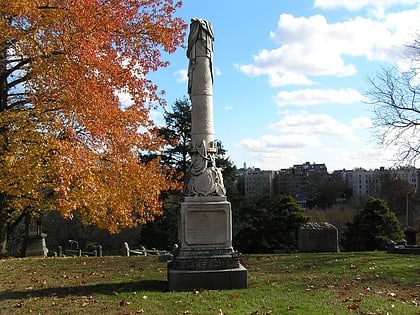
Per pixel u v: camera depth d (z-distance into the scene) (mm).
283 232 38750
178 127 40750
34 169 14461
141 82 17344
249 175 98875
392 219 37562
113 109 15961
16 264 17891
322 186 83250
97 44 14852
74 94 14773
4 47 15328
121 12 16906
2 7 13766
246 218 39969
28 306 9734
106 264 17688
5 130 15219
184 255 11555
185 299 9922
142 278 13828
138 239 46125
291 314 8516
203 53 12867
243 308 9055
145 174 17281
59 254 33031
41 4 14586
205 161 12289
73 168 14398
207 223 11789
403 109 27531
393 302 9695
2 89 17219
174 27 18234
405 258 17375
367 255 18844
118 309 9250
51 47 14602
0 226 18938
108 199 16422
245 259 18250
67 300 10250
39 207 18953
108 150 16688
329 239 23875
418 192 40312
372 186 86438
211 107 12859
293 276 13586
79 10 14625
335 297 10164
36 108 15250
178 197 40344
